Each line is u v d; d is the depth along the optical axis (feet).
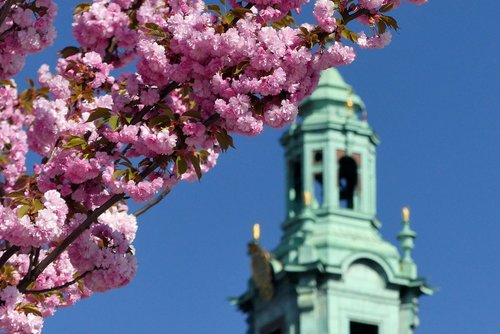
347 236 250.78
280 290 246.88
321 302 243.60
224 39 49.03
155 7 57.67
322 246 247.50
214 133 50.44
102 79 57.62
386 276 246.68
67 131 55.88
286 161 264.11
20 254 56.85
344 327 242.17
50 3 54.49
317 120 262.88
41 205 50.47
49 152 59.98
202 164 56.54
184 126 50.06
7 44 54.39
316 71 49.88
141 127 50.21
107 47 58.75
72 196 51.83
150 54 50.16
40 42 54.34
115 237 53.01
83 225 51.16
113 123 50.67
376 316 245.04
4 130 65.16
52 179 51.70
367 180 260.01
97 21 57.72
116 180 50.72
